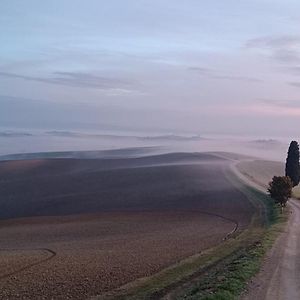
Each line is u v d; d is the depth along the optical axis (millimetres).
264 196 95000
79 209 99500
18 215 96438
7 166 152250
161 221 80688
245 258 32750
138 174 134000
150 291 24984
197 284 24438
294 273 28250
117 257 43344
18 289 31047
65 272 36250
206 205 94250
